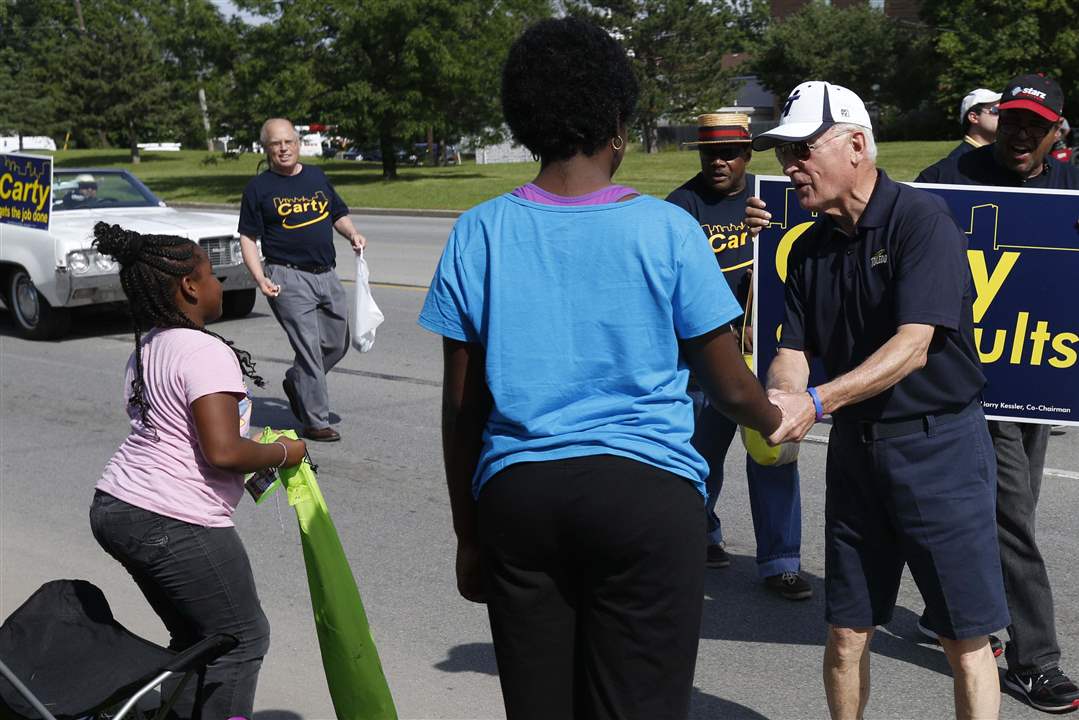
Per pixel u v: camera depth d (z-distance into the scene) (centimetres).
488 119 3731
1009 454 393
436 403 864
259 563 548
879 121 5169
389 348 1065
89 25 6372
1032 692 392
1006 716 388
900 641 447
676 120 5531
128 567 321
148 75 5456
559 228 221
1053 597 480
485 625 474
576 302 220
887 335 305
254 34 3441
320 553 317
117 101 5531
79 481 687
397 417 824
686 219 222
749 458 491
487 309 224
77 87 5644
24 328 1177
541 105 222
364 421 814
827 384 286
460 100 3553
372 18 3241
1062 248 393
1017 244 396
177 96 5619
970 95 548
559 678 229
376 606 493
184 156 5631
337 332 769
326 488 661
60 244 1113
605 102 222
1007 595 392
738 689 411
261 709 405
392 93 3372
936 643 445
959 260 297
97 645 294
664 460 221
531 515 219
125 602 503
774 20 6294
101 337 1183
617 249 218
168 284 313
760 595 498
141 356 316
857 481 315
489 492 225
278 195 735
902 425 305
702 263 220
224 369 310
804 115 305
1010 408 399
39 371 1020
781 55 5409
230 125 3672
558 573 225
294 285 743
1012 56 3959
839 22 5306
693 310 219
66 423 832
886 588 321
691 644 226
